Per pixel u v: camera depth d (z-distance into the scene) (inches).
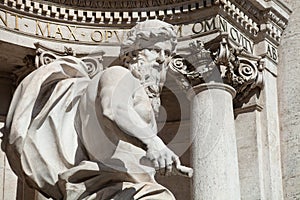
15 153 500.4
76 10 700.0
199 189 656.4
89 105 505.7
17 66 702.5
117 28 703.7
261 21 723.4
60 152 504.7
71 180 496.1
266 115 706.2
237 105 711.7
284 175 703.1
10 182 695.1
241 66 702.5
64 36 694.5
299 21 735.1
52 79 516.4
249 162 697.6
